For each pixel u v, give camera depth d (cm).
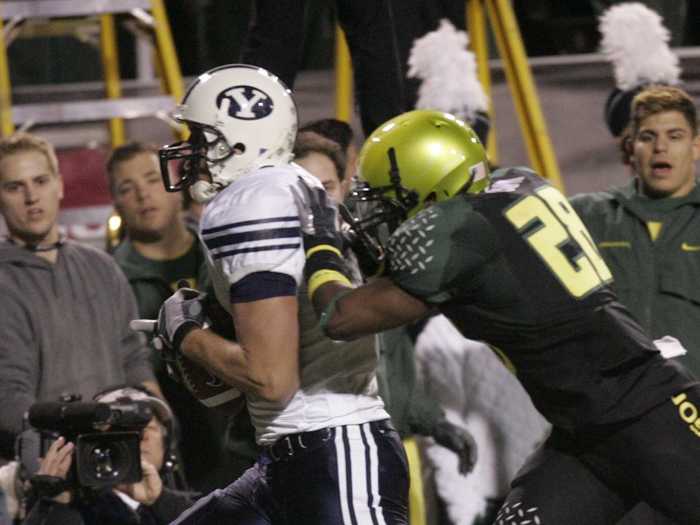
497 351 1459
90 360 1862
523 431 1869
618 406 1427
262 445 1393
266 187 1340
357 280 1435
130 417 1633
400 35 1930
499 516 1490
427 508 1847
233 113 1381
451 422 1808
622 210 1783
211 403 1448
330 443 1360
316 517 1353
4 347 1819
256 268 1320
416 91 1933
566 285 1414
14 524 1709
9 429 1786
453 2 2014
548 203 1443
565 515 1463
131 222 2027
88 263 1905
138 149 2028
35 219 1864
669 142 1753
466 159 1410
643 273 1753
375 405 1398
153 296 2019
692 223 1761
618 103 2025
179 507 1681
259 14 1778
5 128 2195
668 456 1423
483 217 1398
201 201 1408
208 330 1380
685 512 1431
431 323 1877
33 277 1856
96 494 1652
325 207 1368
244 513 1397
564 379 1430
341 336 1345
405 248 1373
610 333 1428
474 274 1391
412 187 1405
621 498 1481
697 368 1725
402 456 1395
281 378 1326
